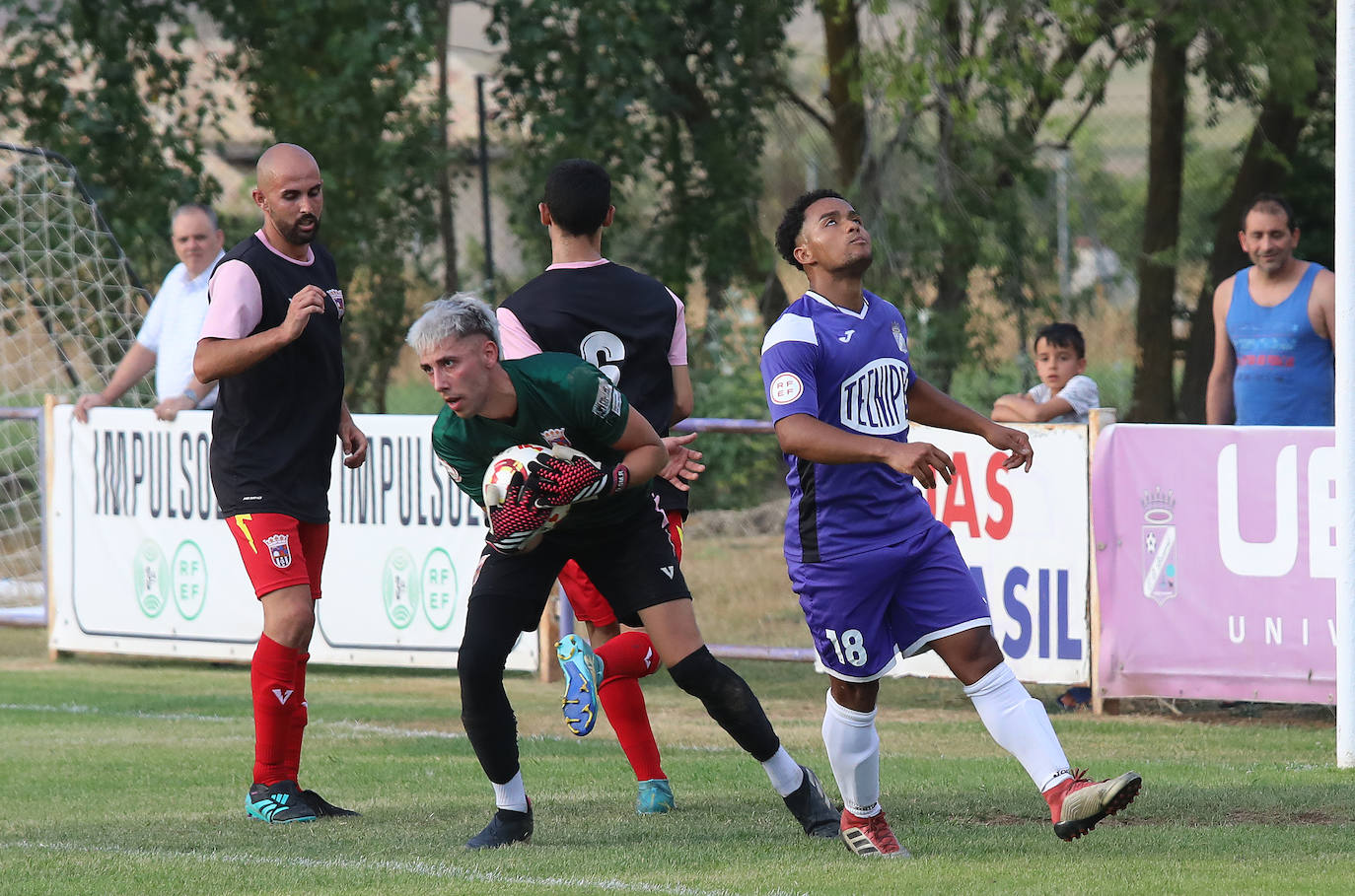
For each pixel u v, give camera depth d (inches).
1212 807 712.4
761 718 652.1
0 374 2025.1
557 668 1250.6
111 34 1983.3
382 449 1240.8
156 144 2031.3
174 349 1282.0
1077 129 2084.2
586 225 722.2
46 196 1875.0
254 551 730.2
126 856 629.3
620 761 885.8
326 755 909.8
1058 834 577.9
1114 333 2341.3
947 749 925.8
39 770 864.9
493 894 546.6
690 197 2148.1
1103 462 1058.1
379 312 2156.7
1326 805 715.4
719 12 2048.5
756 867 589.6
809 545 611.8
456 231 2237.9
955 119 1868.8
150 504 1301.7
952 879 557.6
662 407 732.7
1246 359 1073.5
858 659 607.2
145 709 1106.1
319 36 2007.9
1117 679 1058.1
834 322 611.2
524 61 1975.9
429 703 1138.7
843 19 1975.9
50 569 1357.0
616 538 647.1
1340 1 816.9
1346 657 826.2
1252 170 2129.7
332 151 2033.7
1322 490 996.6
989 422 652.7
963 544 1104.2
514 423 612.4
